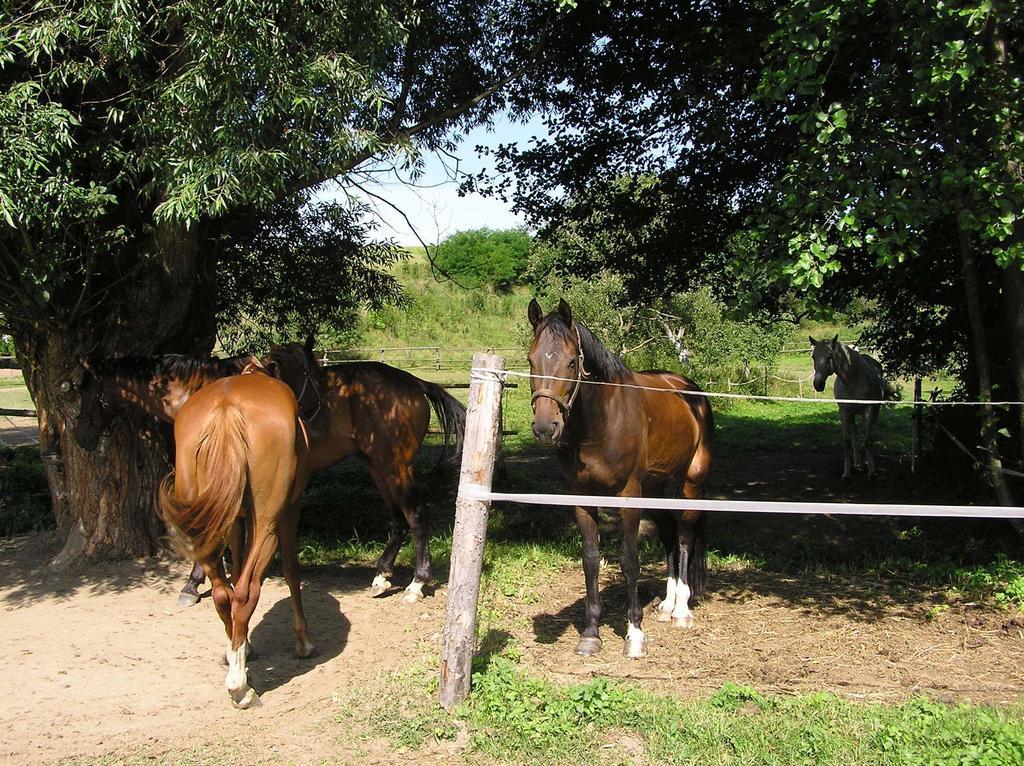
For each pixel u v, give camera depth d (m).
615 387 4.76
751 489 10.89
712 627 5.39
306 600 6.05
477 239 45.50
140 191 5.58
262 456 4.03
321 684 4.44
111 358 6.38
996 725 3.52
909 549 7.65
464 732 3.78
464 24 7.46
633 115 9.16
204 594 6.13
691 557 5.95
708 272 10.08
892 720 3.73
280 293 9.86
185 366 6.27
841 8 4.93
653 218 10.03
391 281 10.25
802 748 3.48
